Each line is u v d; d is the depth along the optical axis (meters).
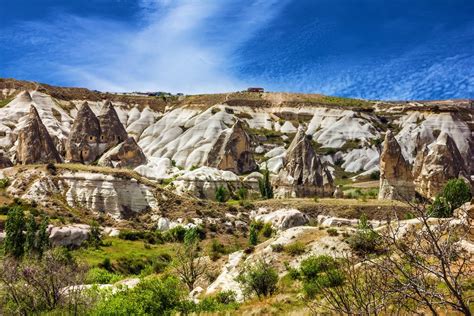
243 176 121.94
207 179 101.12
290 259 45.03
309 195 99.25
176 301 29.78
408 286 10.22
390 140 95.75
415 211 10.94
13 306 29.47
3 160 98.38
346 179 143.50
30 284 30.55
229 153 126.62
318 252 44.66
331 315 17.53
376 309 11.24
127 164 115.81
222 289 43.53
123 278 50.25
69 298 29.67
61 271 31.77
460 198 64.25
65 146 129.50
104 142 132.25
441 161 98.06
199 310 29.88
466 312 9.48
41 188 78.19
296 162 102.00
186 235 66.31
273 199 92.75
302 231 48.91
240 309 29.84
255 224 79.94
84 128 130.62
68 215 73.81
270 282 37.16
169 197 84.62
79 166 87.00
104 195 80.12
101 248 64.31
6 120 144.25
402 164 95.06
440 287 14.50
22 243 54.50
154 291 29.23
